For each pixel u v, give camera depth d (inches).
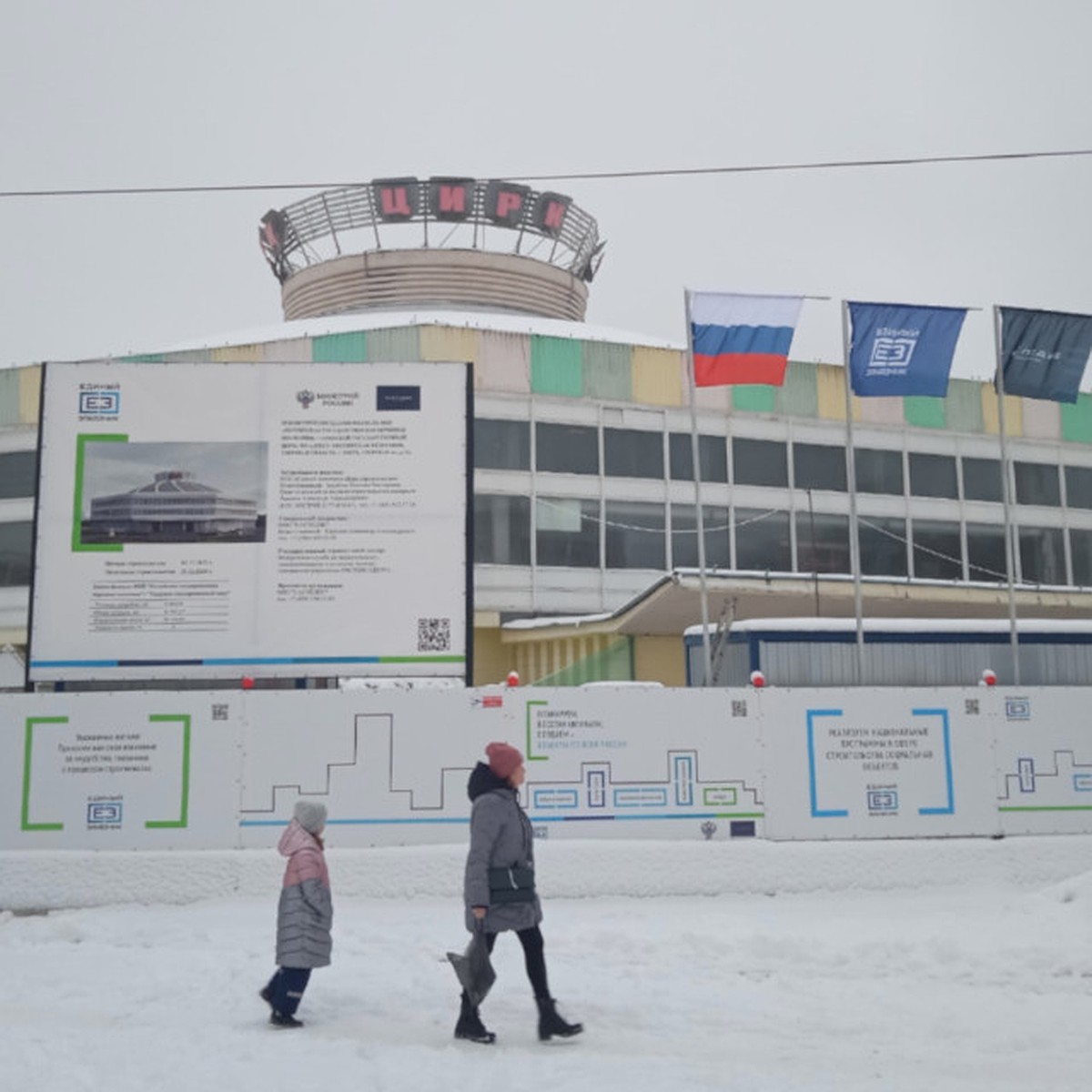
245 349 1587.1
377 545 642.8
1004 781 597.9
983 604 1159.6
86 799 558.6
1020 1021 325.7
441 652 637.3
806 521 1626.5
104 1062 281.6
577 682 1330.0
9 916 529.7
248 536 641.0
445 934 458.0
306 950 324.8
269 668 633.6
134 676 630.5
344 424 649.6
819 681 805.9
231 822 558.3
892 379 757.9
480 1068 275.7
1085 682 845.8
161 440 645.3
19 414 1614.2
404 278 2063.2
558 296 2142.0
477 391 1517.0
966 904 528.7
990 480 1727.4
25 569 1588.3
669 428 1589.6
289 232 2159.2
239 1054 290.4
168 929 486.6
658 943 431.5
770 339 755.4
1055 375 775.7
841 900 545.6
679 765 576.1
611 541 1542.8
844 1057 289.4
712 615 1126.4
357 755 563.2
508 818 311.0
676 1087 258.2
